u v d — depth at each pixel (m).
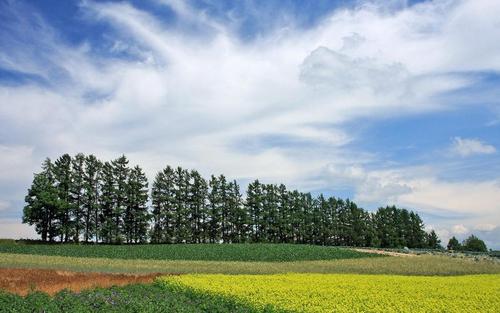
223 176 120.50
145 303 22.08
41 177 95.56
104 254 68.31
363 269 51.25
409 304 22.59
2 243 85.56
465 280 35.66
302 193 135.50
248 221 119.94
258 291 26.22
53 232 95.75
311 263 59.91
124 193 102.75
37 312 19.83
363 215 144.88
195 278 34.56
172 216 107.31
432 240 151.50
